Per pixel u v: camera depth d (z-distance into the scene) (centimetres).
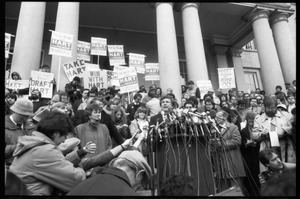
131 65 1123
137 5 1543
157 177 284
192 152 284
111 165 225
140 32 1809
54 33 875
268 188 153
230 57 1920
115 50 1148
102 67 1631
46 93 772
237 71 1880
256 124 512
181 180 201
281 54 1519
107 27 1733
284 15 1584
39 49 1032
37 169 242
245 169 504
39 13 1065
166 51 1152
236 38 1875
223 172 310
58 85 863
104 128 450
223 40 1941
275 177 157
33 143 251
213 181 279
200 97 977
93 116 432
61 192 250
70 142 332
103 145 425
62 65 947
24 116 356
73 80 894
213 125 315
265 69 1401
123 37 1753
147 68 1162
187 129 296
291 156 452
